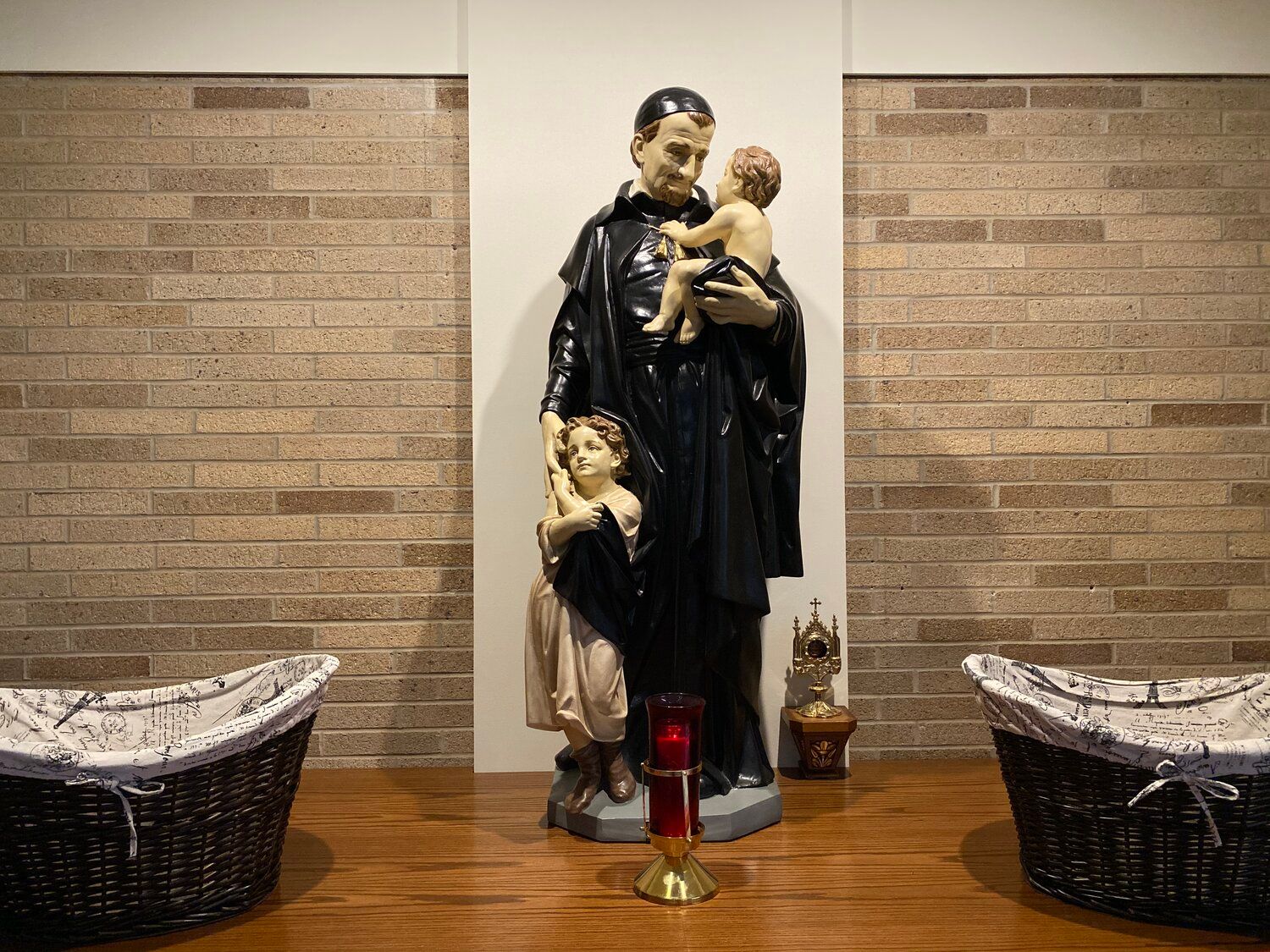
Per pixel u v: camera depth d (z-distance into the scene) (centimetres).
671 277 203
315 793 241
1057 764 169
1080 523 269
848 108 266
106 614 261
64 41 256
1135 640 270
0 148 258
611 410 210
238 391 262
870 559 268
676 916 171
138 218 261
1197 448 269
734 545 201
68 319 260
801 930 166
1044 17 265
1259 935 163
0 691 194
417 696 265
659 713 175
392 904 177
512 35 254
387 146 263
